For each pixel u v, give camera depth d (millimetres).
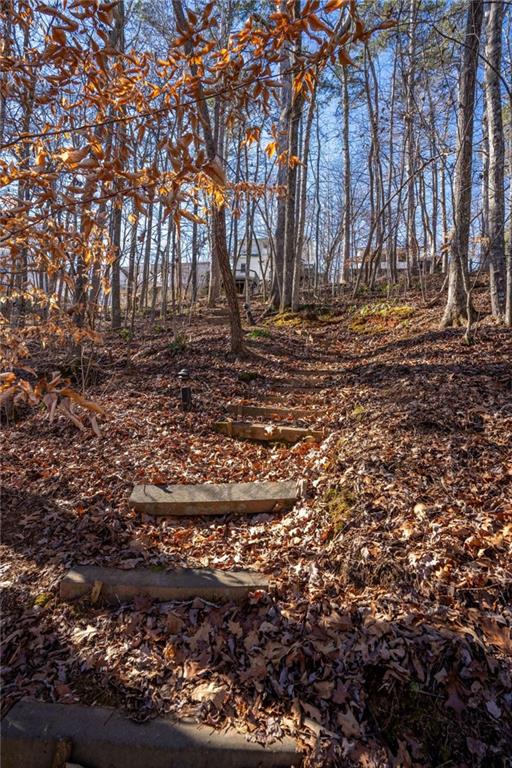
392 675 2027
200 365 7047
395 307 10773
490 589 2301
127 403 5602
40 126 2754
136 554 3088
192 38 1870
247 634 2438
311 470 3934
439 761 1783
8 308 4734
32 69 2377
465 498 2947
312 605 2531
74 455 4418
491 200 7238
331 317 11375
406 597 2373
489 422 3791
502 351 5672
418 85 12914
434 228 17438
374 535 2816
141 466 4145
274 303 12992
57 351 7480
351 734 1906
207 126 3006
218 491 3701
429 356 6191
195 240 14484
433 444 3615
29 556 3100
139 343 9047
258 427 4906
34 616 2613
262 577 2818
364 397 5312
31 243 2361
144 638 2463
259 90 1973
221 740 1927
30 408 5598
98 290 5137
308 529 3223
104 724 1999
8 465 4305
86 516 3461
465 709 1883
